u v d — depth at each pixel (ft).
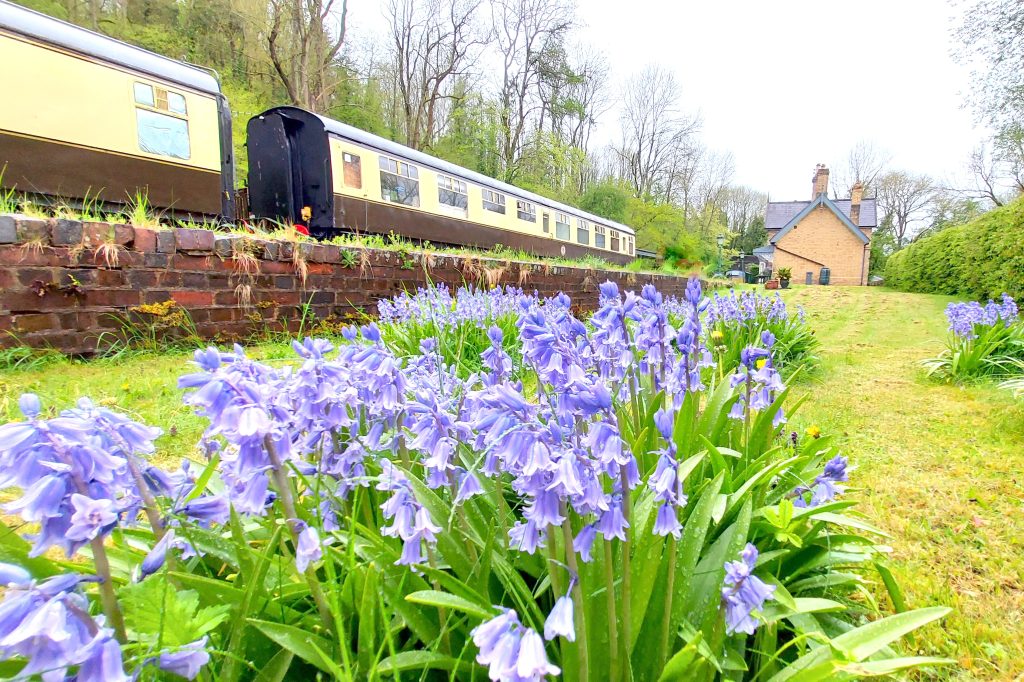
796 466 9.32
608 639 5.05
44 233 16.69
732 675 5.48
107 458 3.73
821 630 6.37
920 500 12.15
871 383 23.90
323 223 40.22
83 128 27.27
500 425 4.38
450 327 20.40
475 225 56.24
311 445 5.93
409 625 5.04
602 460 4.43
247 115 85.92
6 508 3.33
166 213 31.40
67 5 83.76
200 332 20.49
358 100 118.11
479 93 127.85
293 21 93.50
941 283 75.72
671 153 174.29
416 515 5.00
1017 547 10.30
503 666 3.34
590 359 7.43
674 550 4.78
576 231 81.56
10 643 2.79
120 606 4.31
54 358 16.53
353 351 6.47
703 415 9.49
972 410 19.25
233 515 5.06
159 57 31.55
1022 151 76.23
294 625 5.01
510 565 5.79
